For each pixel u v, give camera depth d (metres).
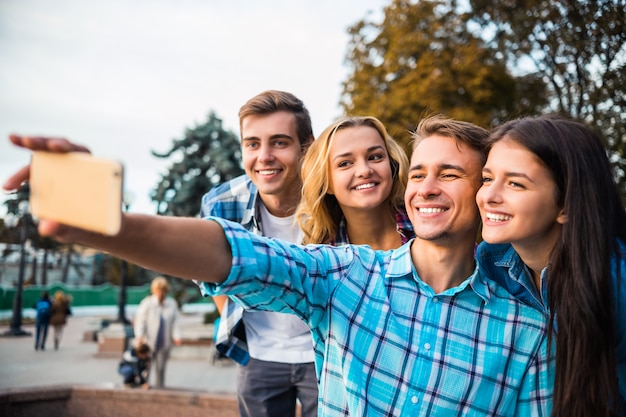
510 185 1.44
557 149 1.41
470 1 8.30
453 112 13.85
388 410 1.47
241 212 2.85
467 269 1.58
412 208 1.57
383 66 16.22
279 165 2.68
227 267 1.24
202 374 10.44
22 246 21.55
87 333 18.53
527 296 1.56
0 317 32.69
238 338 2.88
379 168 2.32
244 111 2.71
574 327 1.39
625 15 4.01
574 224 1.40
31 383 10.12
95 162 0.92
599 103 4.43
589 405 1.37
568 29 4.72
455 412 1.47
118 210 0.90
